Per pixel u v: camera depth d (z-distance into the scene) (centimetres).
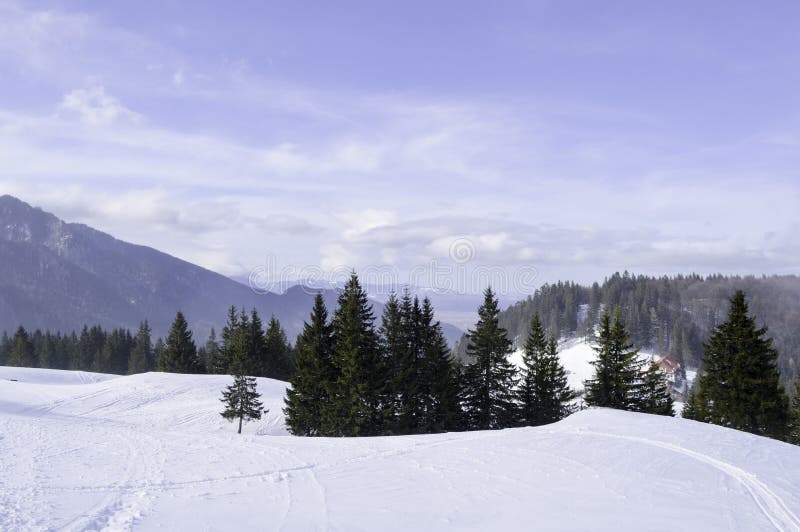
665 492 1305
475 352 4412
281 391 5672
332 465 1673
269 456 1839
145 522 1131
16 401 4962
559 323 19238
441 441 2017
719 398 3478
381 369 3819
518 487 1357
